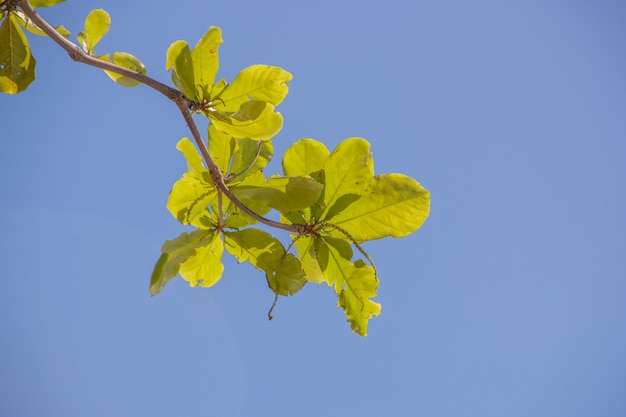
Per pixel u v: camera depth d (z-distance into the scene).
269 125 2.50
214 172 2.49
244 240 2.56
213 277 2.62
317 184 2.52
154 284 2.38
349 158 2.56
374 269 2.54
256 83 2.53
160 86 2.47
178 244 2.50
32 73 2.67
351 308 2.58
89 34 2.58
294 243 2.62
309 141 2.60
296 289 2.57
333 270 2.58
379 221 2.55
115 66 2.47
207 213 2.58
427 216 2.54
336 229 2.56
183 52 2.51
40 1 2.64
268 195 2.51
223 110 2.54
